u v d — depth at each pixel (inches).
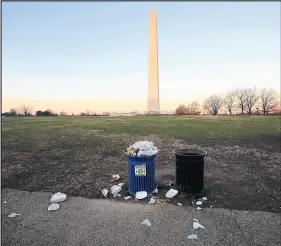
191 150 214.5
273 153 344.5
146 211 178.9
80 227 159.5
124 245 140.3
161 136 493.7
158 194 206.1
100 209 183.3
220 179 242.4
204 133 525.7
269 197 200.8
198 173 199.3
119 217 171.2
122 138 477.4
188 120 863.1
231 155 334.0
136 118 997.2
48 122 843.4
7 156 344.2
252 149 368.8
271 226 157.2
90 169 282.8
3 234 152.6
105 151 370.6
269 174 257.4
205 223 161.6
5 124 770.2
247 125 674.2
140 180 200.4
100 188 224.1
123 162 311.4
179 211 177.9
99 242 143.5
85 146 406.6
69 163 308.3
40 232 154.8
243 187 221.9
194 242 141.7
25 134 542.9
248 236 146.9
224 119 898.7
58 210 182.7
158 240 144.3
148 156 197.8
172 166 288.5
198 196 200.1
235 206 185.2
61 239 147.3
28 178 254.5
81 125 722.2
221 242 141.4
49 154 354.9
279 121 788.6
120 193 210.5
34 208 186.5
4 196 209.3
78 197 205.5
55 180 247.6
